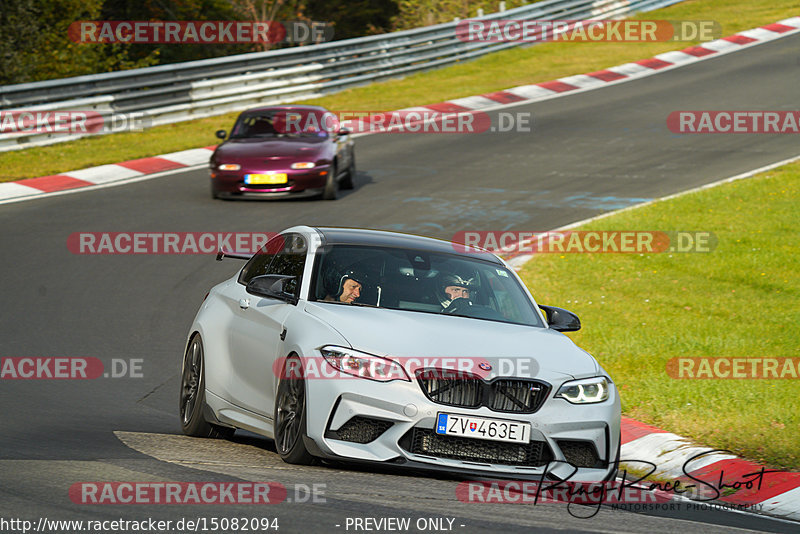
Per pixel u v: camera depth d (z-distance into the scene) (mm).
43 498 18703
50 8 114375
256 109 74812
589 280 52281
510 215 66312
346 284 25953
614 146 88688
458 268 27672
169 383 36062
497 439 22531
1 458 22406
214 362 27578
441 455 22453
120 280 50312
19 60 107500
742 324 45156
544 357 23969
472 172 79812
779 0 162125
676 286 51406
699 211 65625
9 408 30156
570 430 23188
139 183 73938
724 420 31375
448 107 104562
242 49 144250
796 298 49219
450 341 23531
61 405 31469
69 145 85312
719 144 88812
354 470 23453
